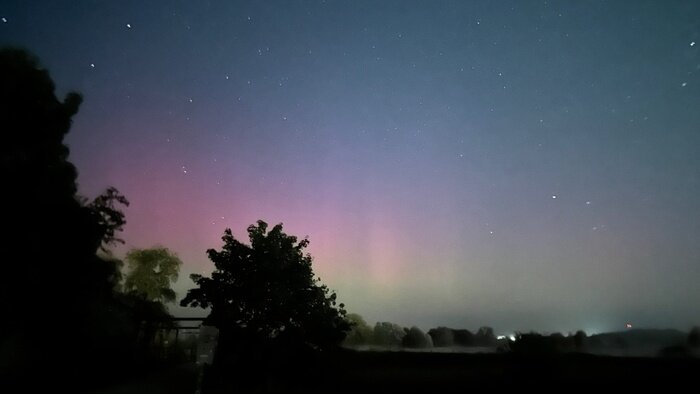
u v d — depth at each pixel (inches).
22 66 635.5
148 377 776.3
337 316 713.0
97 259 739.4
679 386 533.0
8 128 596.4
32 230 600.7
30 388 585.9
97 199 737.0
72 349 687.7
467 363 696.4
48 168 650.8
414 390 619.5
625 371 599.2
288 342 644.7
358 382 651.5
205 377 647.8
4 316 566.9
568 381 586.9
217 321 645.9
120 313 931.3
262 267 665.0
